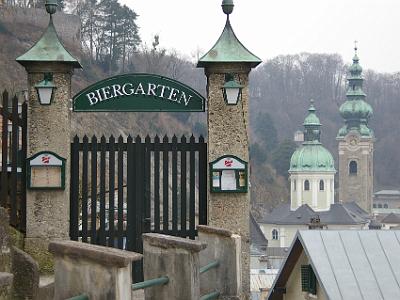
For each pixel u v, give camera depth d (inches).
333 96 6550.2
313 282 850.1
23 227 490.0
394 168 6776.6
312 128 5378.9
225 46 496.1
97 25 3762.3
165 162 496.1
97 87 497.0
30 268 384.2
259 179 5315.0
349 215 5295.3
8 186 494.6
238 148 494.3
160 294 259.1
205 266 307.6
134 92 497.7
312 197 5329.7
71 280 193.5
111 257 186.7
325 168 5359.3
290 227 5132.9
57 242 196.7
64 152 489.7
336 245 842.8
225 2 500.4
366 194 5767.7
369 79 6845.5
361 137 5757.9
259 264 3922.2
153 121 2859.3
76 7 3745.1
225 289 332.2
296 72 6530.5
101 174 494.0
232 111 494.3
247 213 493.0
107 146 494.0
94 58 3683.6
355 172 5777.6
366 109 5787.4
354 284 795.4
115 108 497.7
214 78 494.9
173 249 258.2
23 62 487.8
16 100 488.7
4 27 2987.2
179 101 500.1
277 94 6476.4
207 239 337.7
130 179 493.0
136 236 491.8
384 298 782.5
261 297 2180.1
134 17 3843.5
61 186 485.7
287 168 5531.5
